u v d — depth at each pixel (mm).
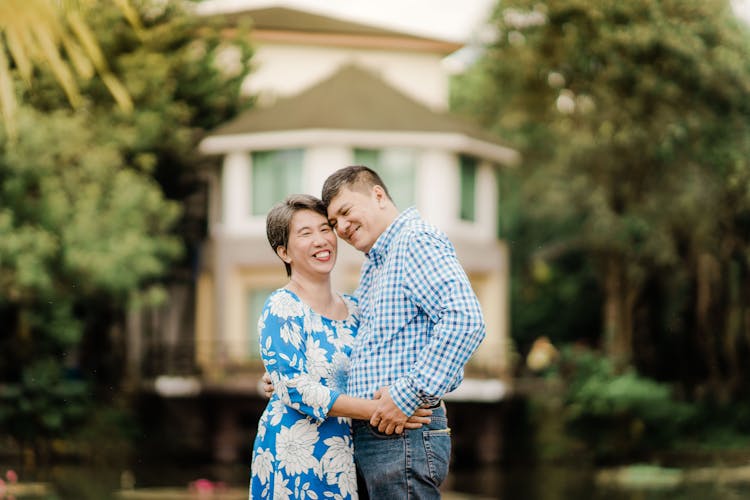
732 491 15977
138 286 22328
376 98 24391
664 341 29672
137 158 22031
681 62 25984
